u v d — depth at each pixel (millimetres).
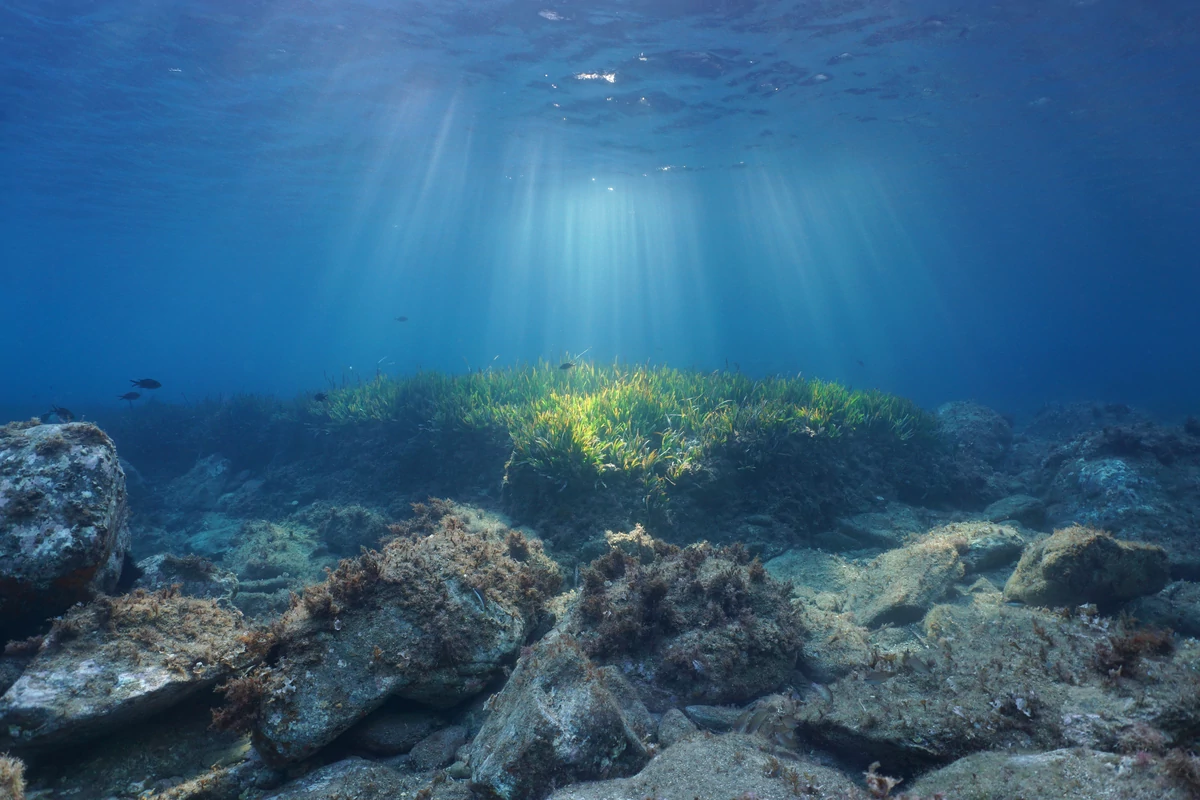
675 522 10281
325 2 16156
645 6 16766
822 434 12289
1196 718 3727
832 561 9797
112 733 4957
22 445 5961
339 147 30219
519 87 22781
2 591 5273
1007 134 31422
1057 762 3602
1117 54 20859
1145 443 11867
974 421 18938
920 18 17734
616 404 12336
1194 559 8750
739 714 5352
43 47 18109
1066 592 7078
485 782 4324
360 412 15570
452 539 6895
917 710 4527
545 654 5062
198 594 7715
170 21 16844
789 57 20500
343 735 5207
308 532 12031
